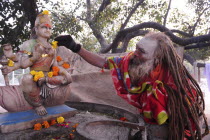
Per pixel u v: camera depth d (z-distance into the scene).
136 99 2.39
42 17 2.68
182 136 2.13
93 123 2.18
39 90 2.63
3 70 2.53
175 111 2.14
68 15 8.69
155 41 2.28
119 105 4.15
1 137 2.18
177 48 6.22
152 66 2.29
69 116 2.93
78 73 4.92
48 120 2.63
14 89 2.67
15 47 6.04
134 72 2.36
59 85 2.81
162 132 2.25
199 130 2.19
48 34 2.70
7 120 2.38
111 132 2.20
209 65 8.06
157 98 2.14
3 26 5.73
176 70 2.20
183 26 13.90
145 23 9.05
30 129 2.42
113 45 10.57
